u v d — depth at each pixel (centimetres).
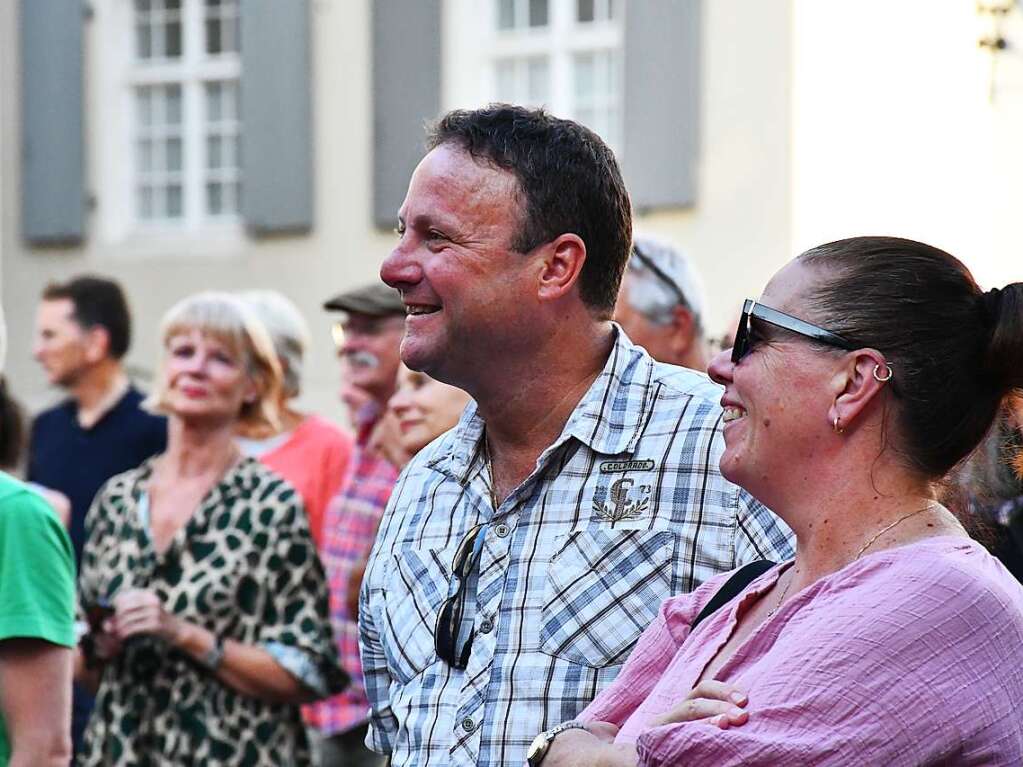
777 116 1405
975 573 300
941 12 1252
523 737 375
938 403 312
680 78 1452
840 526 315
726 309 1438
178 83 1777
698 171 1448
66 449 934
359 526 784
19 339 1775
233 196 1761
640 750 303
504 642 384
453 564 400
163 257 1723
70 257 1769
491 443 412
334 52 1634
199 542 639
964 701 291
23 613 487
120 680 626
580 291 396
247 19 1664
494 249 388
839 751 287
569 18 1616
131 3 1794
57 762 491
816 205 1369
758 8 1409
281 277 1662
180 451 661
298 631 632
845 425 314
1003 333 312
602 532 385
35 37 1773
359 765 779
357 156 1623
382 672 423
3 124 1786
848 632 295
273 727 626
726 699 300
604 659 376
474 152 392
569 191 391
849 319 314
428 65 1593
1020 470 337
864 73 1320
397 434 663
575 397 399
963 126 1227
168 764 618
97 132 1778
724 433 330
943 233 1237
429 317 391
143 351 1733
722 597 344
